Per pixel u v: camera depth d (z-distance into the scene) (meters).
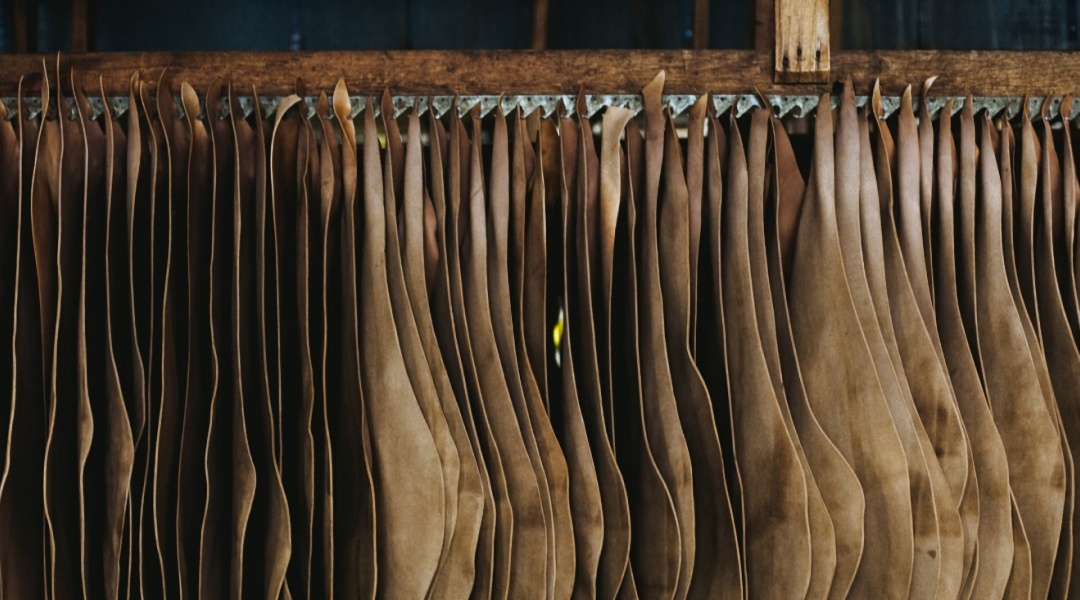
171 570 1.24
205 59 1.29
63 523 1.21
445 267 1.23
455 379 1.22
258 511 1.27
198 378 1.22
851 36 1.72
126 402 1.28
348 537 1.24
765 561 1.22
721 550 1.21
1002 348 1.27
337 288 1.31
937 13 1.72
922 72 1.33
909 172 1.27
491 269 1.26
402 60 1.30
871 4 1.72
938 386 1.22
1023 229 1.29
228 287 1.28
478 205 1.24
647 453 1.20
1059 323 1.27
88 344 1.25
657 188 1.25
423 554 1.18
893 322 1.27
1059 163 1.44
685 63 1.31
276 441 1.24
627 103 1.31
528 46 1.70
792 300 1.30
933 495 1.20
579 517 1.21
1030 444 1.25
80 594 1.25
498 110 1.26
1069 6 1.73
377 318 1.21
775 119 1.28
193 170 1.20
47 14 1.65
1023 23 1.72
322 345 1.19
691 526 1.19
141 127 1.28
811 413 1.22
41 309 1.19
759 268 1.25
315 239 1.28
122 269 1.26
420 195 1.24
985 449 1.24
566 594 1.19
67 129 1.22
